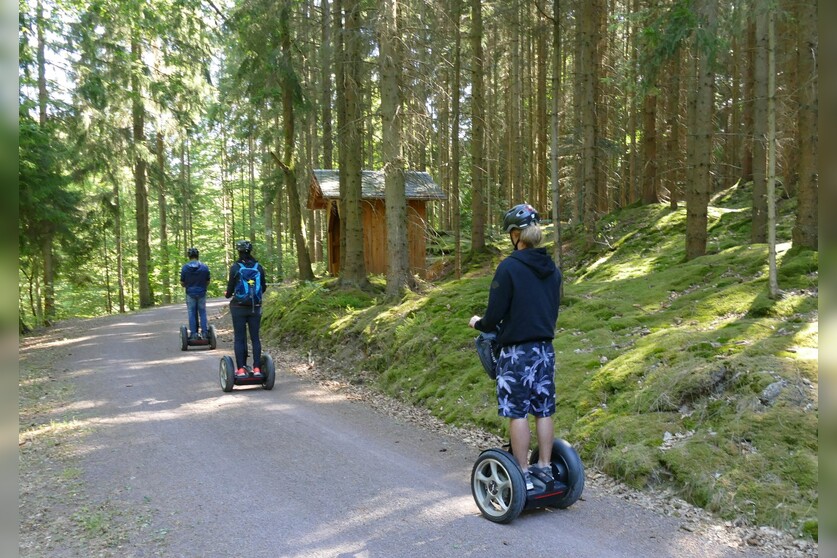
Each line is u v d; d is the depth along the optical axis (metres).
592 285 11.39
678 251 13.66
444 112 17.38
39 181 16.41
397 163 12.09
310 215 31.20
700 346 6.54
